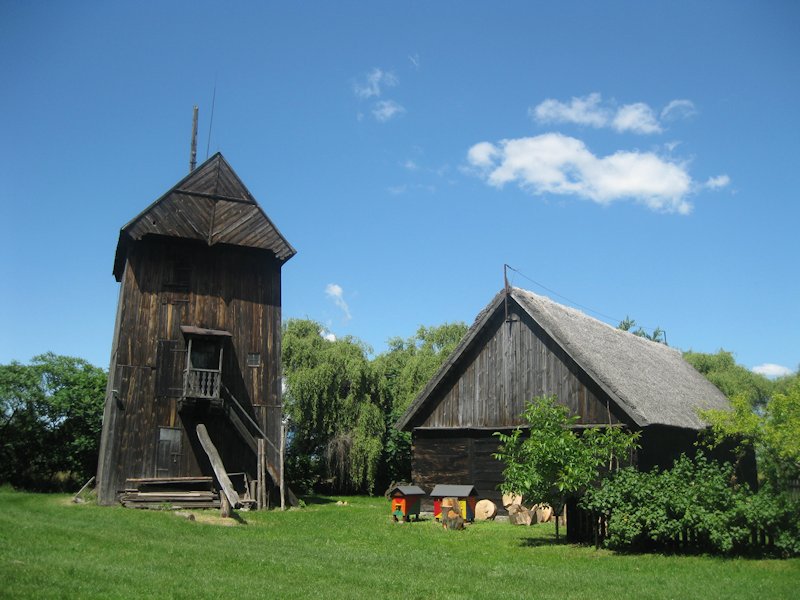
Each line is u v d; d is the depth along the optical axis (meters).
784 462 17.16
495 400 26.00
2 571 10.88
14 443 37.25
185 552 14.52
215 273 30.23
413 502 24.34
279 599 10.49
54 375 39.16
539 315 25.23
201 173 30.50
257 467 28.95
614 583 13.01
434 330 52.56
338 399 42.56
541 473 17.94
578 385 24.11
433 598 11.19
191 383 27.72
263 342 30.55
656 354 33.12
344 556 15.42
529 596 11.54
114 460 26.73
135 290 28.59
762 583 12.91
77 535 15.58
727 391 44.59
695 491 16.27
